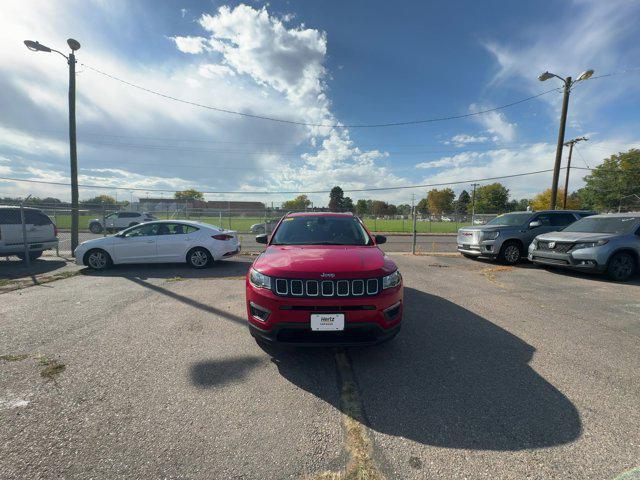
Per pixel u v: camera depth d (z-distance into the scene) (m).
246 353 3.28
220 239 8.24
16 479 1.69
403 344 3.52
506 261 9.08
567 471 1.77
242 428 2.13
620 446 1.97
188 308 4.77
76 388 2.61
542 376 2.84
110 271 7.76
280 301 2.84
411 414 2.29
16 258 10.37
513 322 4.23
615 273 6.76
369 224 40.81
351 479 1.71
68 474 1.73
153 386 2.64
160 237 8.00
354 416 2.27
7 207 8.89
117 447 1.94
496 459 1.86
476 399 2.48
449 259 10.09
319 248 3.67
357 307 2.83
